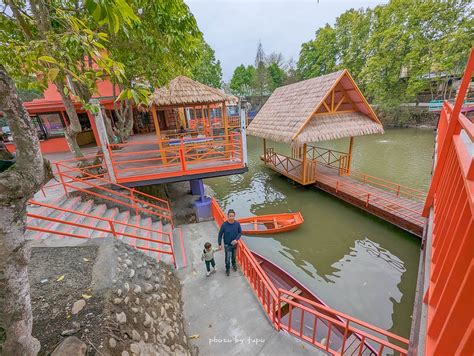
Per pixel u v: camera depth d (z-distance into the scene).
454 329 1.54
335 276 6.38
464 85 3.06
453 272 1.73
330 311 3.05
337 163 15.75
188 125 18.89
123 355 2.40
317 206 10.12
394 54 23.56
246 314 4.09
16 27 3.70
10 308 1.37
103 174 7.30
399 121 26.77
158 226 7.01
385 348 4.45
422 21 21.94
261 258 6.05
